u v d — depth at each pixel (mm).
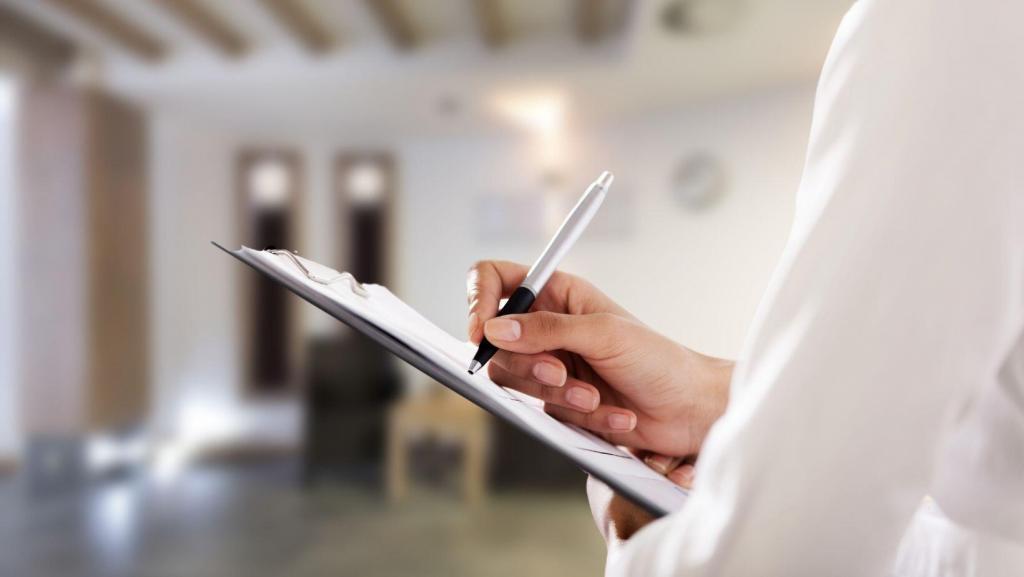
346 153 5418
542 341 458
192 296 5234
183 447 5062
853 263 226
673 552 247
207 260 5285
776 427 225
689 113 4566
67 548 2963
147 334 4750
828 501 221
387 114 4809
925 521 339
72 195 4141
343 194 5422
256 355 5371
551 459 3750
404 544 2955
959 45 226
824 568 224
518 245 5219
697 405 519
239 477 4293
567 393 498
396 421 3773
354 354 4441
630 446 542
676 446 536
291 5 3461
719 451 241
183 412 5227
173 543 3021
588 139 4973
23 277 4141
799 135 4102
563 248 526
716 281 4469
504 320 449
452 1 3605
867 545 223
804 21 3117
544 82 4141
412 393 4895
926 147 223
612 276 4859
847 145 238
